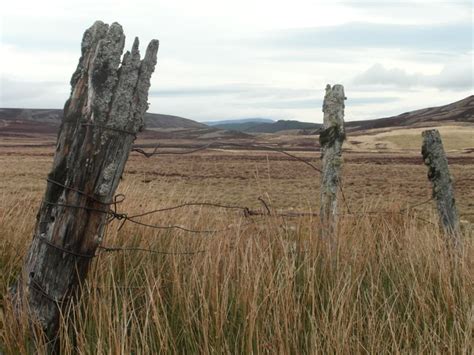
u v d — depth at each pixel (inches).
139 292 150.8
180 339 134.6
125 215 167.3
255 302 133.5
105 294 138.3
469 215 703.1
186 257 174.9
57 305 134.6
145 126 142.3
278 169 1875.0
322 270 169.5
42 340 131.4
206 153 3169.3
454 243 207.8
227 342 131.0
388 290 164.6
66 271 135.8
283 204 739.4
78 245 135.9
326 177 196.4
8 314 135.9
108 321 126.0
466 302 152.7
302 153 3267.7
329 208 194.5
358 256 183.2
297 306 137.6
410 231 213.6
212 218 235.0
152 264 170.2
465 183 1334.9
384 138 4712.1
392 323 140.1
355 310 142.2
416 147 4180.6
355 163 2544.3
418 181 1391.5
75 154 134.6
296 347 126.0
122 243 187.9
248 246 167.3
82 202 135.0
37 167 1706.4
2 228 211.8
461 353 129.6
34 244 138.7
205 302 133.3
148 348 121.9
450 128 5054.1
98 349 116.6
